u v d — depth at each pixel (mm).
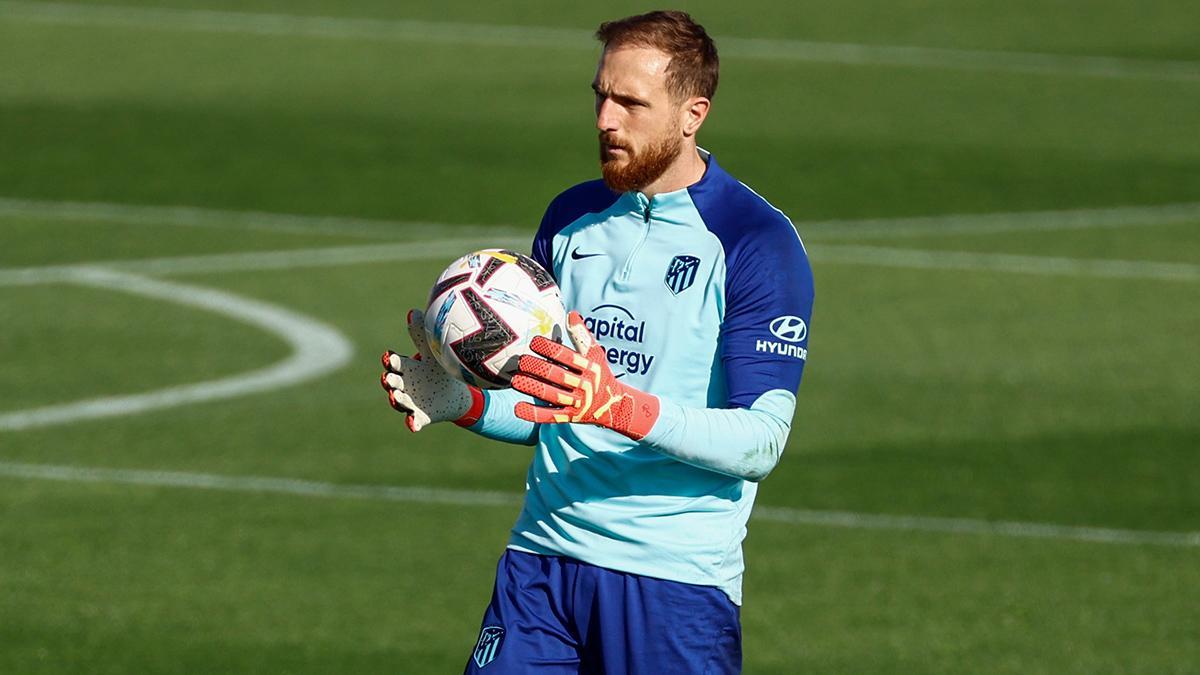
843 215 59781
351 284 49219
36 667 23547
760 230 15516
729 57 88625
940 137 72500
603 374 14273
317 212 58719
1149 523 31016
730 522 16047
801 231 57250
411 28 93625
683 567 15781
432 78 81188
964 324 45750
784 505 31453
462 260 15758
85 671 23469
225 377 39469
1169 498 32438
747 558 28641
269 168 64438
